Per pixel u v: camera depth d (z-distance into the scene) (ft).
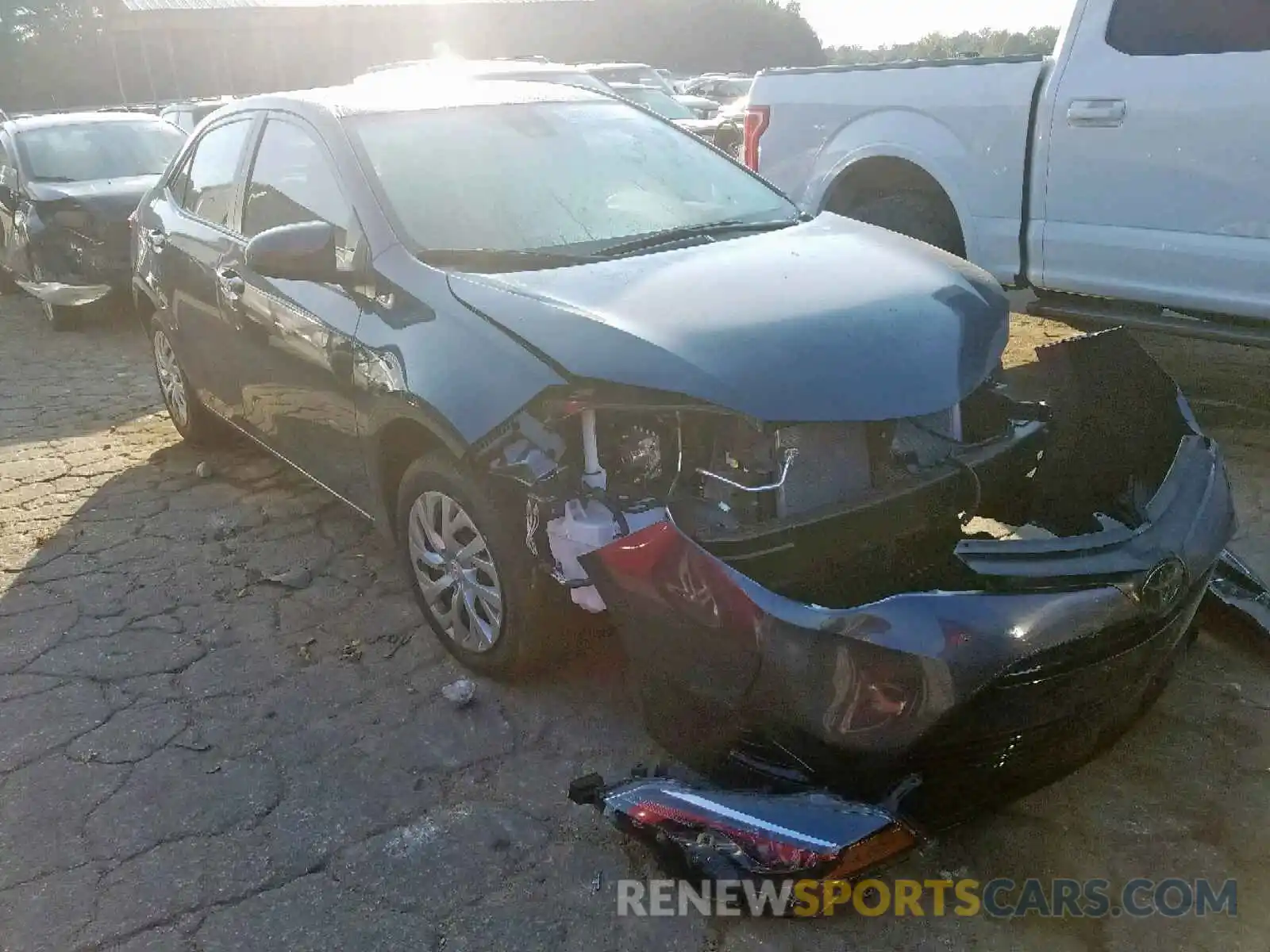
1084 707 8.35
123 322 30.37
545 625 10.57
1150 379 10.27
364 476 12.46
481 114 13.69
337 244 12.41
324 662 12.21
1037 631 7.82
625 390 9.07
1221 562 11.06
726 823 7.97
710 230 12.50
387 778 10.23
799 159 20.99
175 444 19.53
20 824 9.86
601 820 9.53
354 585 13.94
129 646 12.75
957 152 18.42
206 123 16.90
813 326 9.43
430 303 10.93
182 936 8.54
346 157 12.59
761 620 7.92
